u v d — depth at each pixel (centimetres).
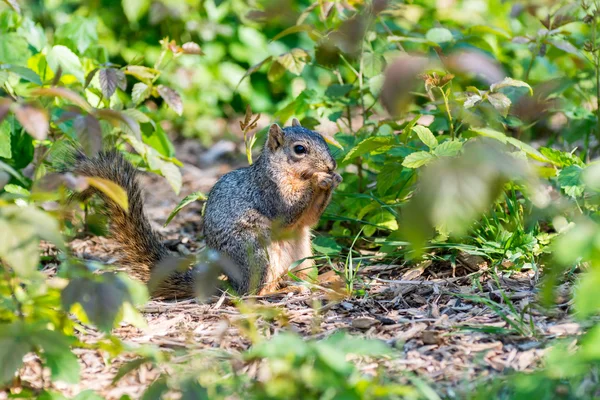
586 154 1352
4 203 657
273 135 1080
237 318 901
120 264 1112
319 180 1066
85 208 1273
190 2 1953
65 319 724
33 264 623
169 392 701
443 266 1048
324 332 846
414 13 1695
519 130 1280
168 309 963
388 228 1134
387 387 630
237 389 677
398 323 855
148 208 1498
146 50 1938
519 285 945
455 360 748
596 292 583
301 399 639
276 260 1069
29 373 758
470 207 469
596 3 1232
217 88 1969
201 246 1303
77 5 1955
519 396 629
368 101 1381
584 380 665
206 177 1677
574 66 1513
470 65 858
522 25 1761
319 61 1252
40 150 1278
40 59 1216
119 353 732
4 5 1260
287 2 1420
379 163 1222
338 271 1019
